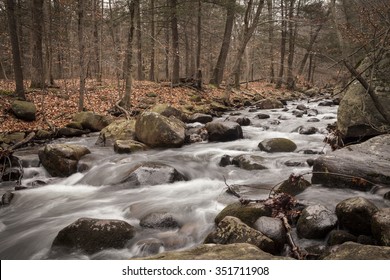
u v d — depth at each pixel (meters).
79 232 5.21
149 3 23.22
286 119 15.62
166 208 6.36
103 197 7.36
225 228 4.82
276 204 5.59
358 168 6.58
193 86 22.34
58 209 6.86
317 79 39.22
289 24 27.47
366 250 3.42
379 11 7.40
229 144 11.27
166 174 7.86
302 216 5.20
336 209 5.23
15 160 9.52
